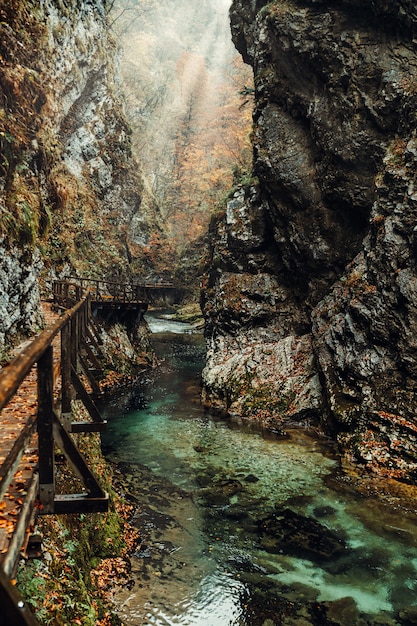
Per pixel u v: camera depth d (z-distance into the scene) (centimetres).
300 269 1589
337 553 723
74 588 464
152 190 5394
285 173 1556
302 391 1362
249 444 1179
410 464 961
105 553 655
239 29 1991
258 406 1406
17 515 341
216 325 1822
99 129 3177
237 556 713
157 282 4681
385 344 1128
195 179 5394
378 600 618
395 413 1051
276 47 1584
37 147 1844
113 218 3191
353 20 1359
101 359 1734
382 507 863
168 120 6297
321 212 1491
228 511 849
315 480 974
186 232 5256
